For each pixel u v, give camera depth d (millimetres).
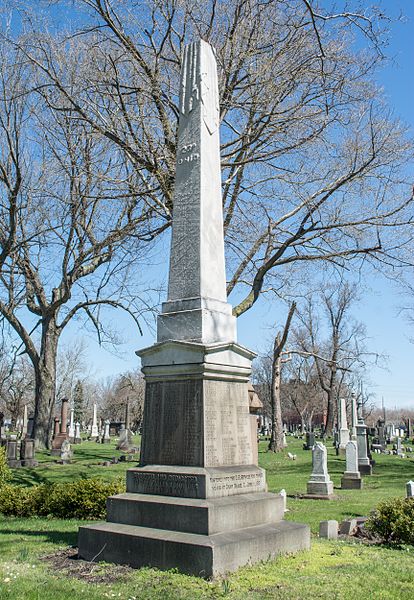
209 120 9625
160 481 7840
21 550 8406
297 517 13609
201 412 7836
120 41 17844
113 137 17375
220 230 9336
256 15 17422
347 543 9594
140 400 81750
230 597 5965
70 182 20016
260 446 49469
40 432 32594
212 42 18000
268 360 79562
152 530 7410
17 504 13797
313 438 45062
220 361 8156
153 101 17859
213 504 7238
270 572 6895
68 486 13688
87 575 6918
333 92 17703
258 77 17703
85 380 97000
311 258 19422
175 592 6094
